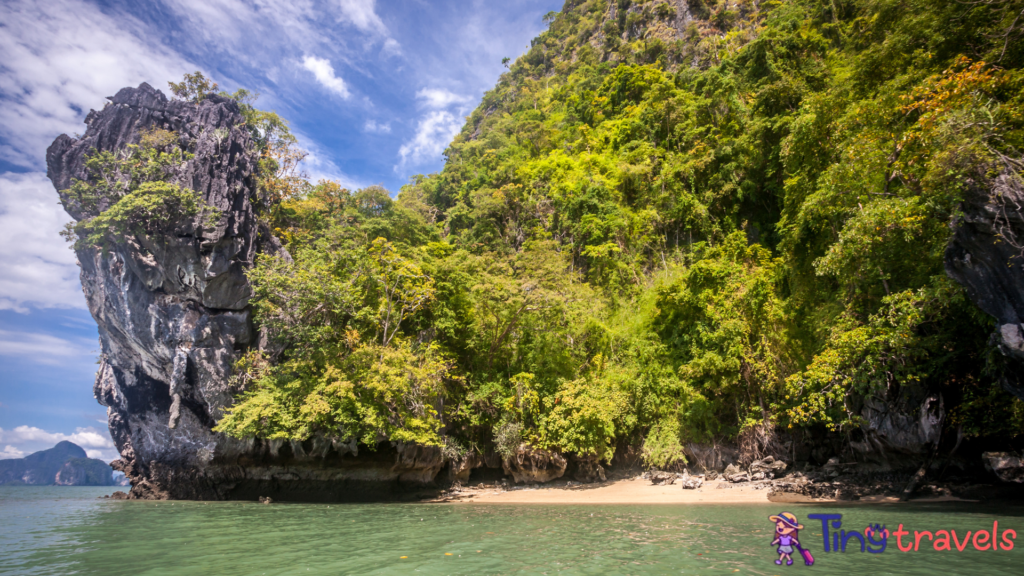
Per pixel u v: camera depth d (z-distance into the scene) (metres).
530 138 67.38
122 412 37.88
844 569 9.04
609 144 53.34
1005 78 14.13
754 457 27.42
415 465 29.05
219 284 28.86
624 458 32.16
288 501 27.86
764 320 28.02
